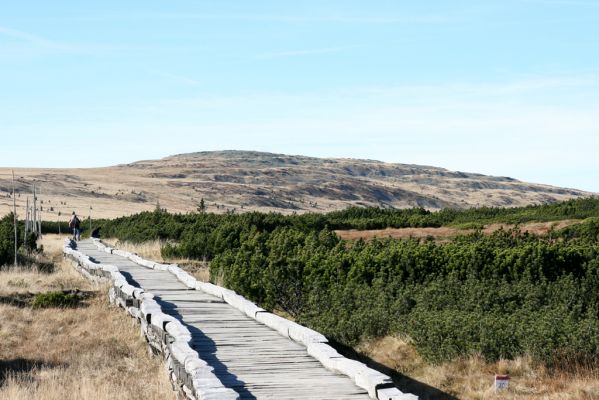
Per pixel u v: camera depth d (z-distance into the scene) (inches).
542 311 620.7
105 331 682.2
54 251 1427.2
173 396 474.0
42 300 796.0
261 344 519.8
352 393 390.3
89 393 474.9
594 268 738.8
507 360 526.3
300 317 715.4
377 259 789.2
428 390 504.4
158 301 701.3
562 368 511.2
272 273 803.4
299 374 434.3
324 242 1024.2
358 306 691.4
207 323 602.9
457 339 551.8
